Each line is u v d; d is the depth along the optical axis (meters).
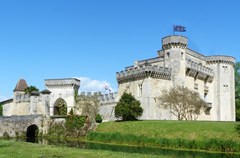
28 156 30.11
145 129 52.97
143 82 67.56
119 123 59.41
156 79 67.56
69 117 65.62
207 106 77.31
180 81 69.81
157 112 66.69
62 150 35.50
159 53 77.19
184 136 46.84
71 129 63.84
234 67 89.31
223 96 82.25
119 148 44.19
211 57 83.62
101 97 76.88
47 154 31.84
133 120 61.91
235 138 42.44
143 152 39.19
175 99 63.94
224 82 82.62
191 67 73.44
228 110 82.44
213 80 83.31
